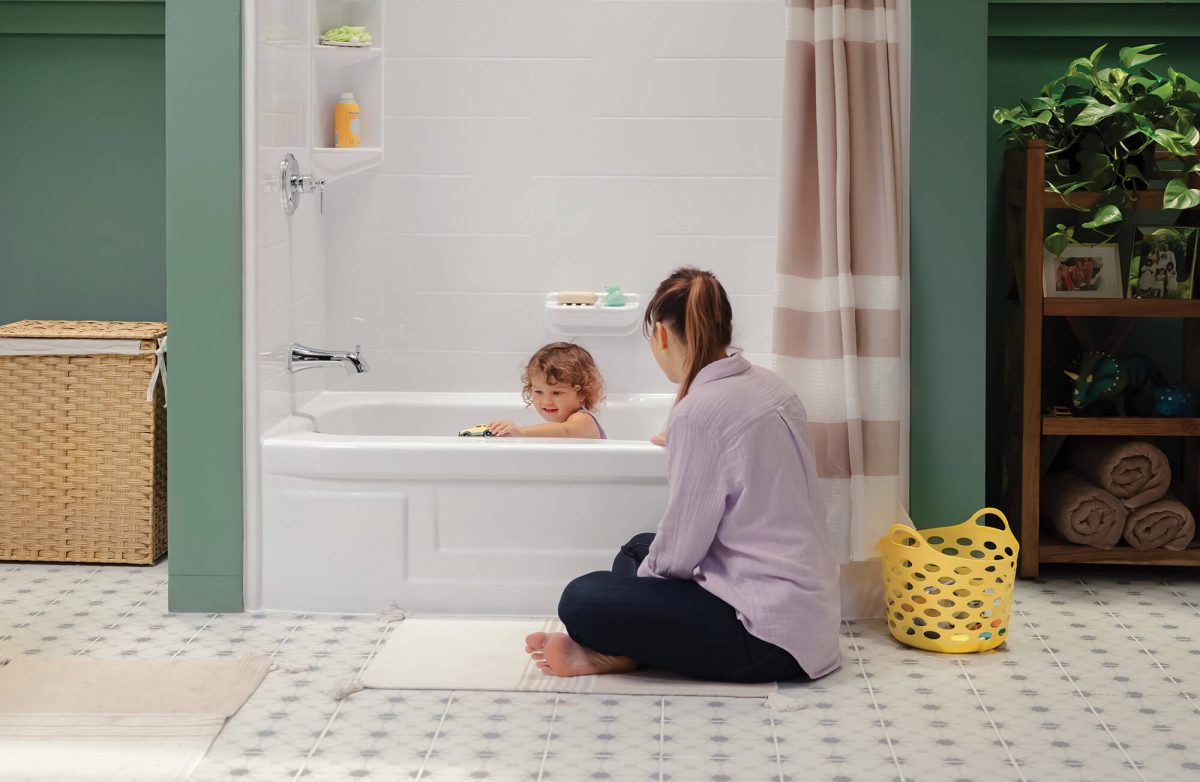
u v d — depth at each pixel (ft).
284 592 10.85
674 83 13.10
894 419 10.65
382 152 12.82
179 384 10.68
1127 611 11.06
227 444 10.71
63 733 8.34
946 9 10.63
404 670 9.47
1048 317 13.30
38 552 12.21
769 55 13.03
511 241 13.35
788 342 10.64
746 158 13.16
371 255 13.38
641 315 13.34
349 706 8.89
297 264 12.04
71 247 13.50
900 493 11.02
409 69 13.17
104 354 11.92
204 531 10.79
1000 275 13.14
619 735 8.45
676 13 13.03
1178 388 12.21
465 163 13.26
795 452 9.27
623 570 10.15
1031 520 11.87
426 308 13.44
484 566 10.74
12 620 10.60
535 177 13.26
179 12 10.40
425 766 7.98
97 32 13.09
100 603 11.07
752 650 9.12
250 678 9.29
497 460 10.59
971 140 10.75
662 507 10.62
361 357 12.72
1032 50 13.03
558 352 11.91
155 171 13.37
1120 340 12.74
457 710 8.84
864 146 10.55
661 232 13.28
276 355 11.23
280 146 11.13
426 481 10.68
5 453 12.10
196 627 10.46
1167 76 12.99
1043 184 11.75
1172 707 8.91
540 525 10.69
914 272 10.87
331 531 10.76
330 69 12.68
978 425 10.98
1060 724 8.63
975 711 8.85
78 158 13.38
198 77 10.45
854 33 10.48
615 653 9.25
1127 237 13.15
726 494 9.09
